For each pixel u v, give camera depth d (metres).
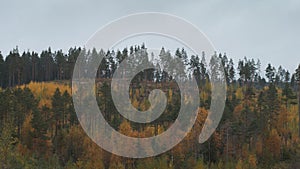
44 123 61.44
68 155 59.53
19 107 66.12
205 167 54.84
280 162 65.81
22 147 56.66
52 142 62.12
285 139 74.12
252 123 67.62
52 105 68.50
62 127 67.31
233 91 89.31
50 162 53.47
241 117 70.19
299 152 69.19
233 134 65.62
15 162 46.53
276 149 67.06
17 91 73.81
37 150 59.94
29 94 73.44
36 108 66.06
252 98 84.94
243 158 62.16
